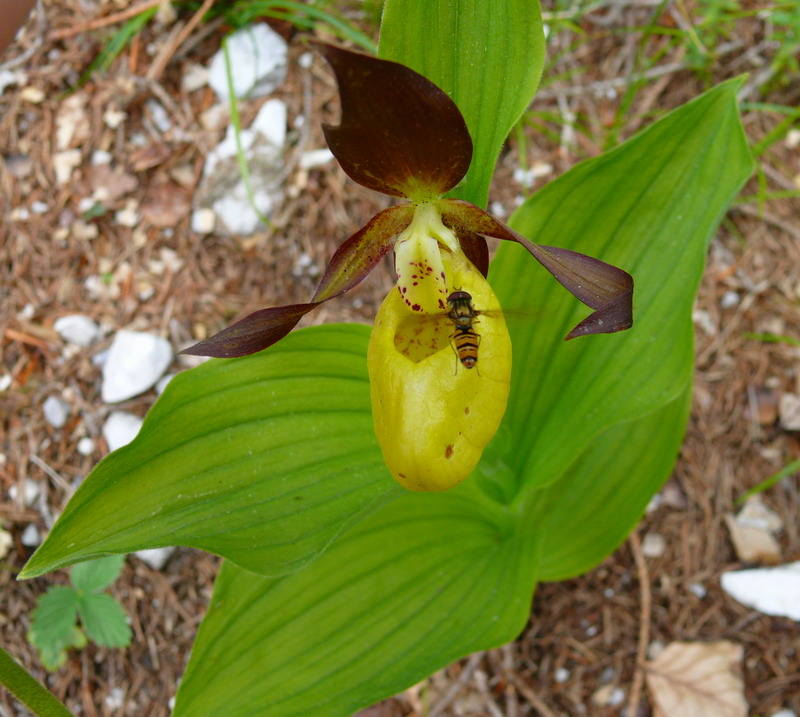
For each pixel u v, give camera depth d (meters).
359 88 0.09
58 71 0.20
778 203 0.20
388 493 0.11
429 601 0.14
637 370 0.13
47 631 0.15
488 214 0.11
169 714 0.16
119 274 0.19
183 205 0.19
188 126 0.20
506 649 0.16
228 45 0.20
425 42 0.11
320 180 0.20
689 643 0.16
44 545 0.11
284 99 0.20
